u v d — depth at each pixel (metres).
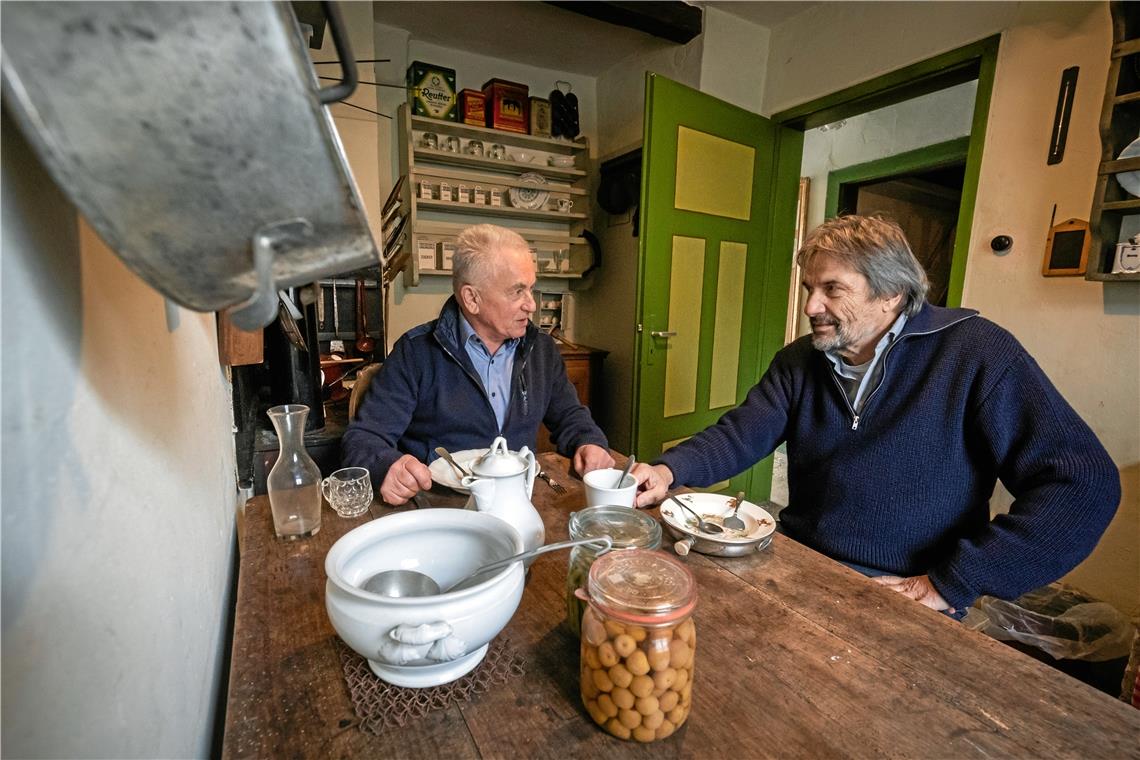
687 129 2.46
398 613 0.47
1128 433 1.65
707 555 0.85
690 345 2.72
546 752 0.48
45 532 0.23
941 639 0.64
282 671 0.57
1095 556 1.74
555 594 0.73
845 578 0.78
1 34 0.18
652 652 0.47
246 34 0.20
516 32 2.85
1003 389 1.06
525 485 0.81
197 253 0.26
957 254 2.05
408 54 2.94
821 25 2.53
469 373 1.48
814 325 1.21
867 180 3.38
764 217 2.87
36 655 0.22
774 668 0.59
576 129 3.26
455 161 3.03
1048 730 0.51
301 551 0.83
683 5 2.53
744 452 1.35
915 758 0.48
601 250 3.49
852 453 1.21
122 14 0.18
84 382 0.28
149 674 0.34
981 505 1.13
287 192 0.25
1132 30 1.47
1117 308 1.65
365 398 1.45
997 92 1.90
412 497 1.03
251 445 1.32
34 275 0.24
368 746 0.48
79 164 0.21
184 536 0.48
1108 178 1.54
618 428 3.44
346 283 2.12
